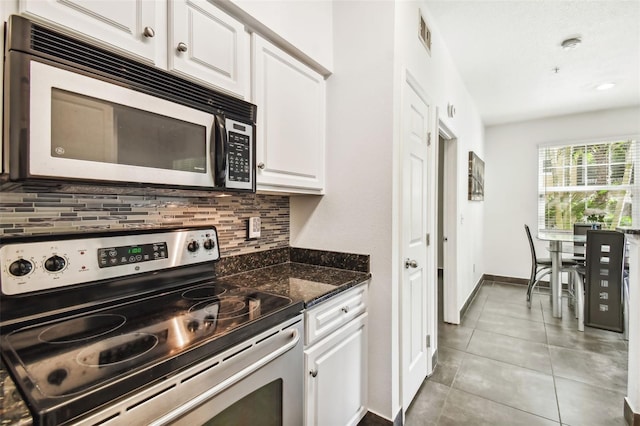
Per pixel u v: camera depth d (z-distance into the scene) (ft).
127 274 3.62
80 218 3.49
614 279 8.73
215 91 3.74
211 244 4.59
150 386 2.25
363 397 5.36
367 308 5.43
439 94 8.16
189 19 3.45
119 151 2.83
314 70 5.57
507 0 6.82
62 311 3.14
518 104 13.57
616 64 9.78
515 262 16.34
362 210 5.51
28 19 2.33
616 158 14.07
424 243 6.91
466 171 11.99
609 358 8.02
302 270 5.69
